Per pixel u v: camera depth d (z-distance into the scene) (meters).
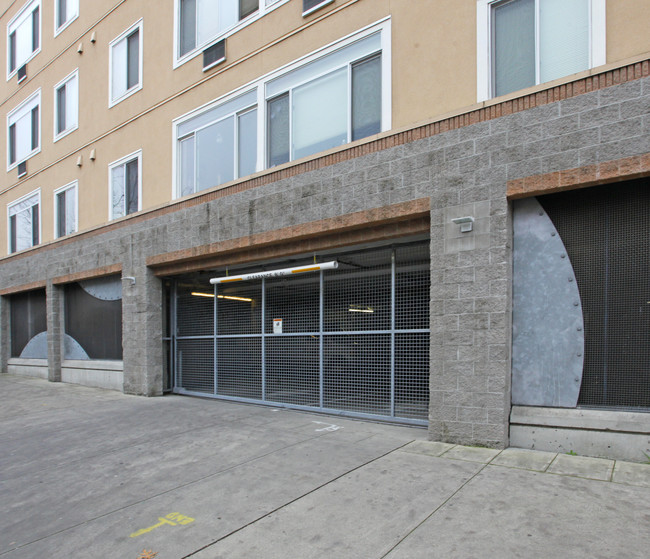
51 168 14.90
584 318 5.48
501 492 4.28
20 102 16.73
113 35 12.73
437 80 6.59
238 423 7.50
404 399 7.16
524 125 5.65
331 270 8.15
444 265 6.11
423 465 5.10
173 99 10.81
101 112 12.96
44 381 14.10
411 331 7.01
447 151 6.21
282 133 8.67
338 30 7.81
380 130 7.23
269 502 4.29
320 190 7.56
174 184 10.60
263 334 9.09
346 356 7.85
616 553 3.20
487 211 5.85
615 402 5.28
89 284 13.10
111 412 8.80
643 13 5.18
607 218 5.41
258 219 8.48
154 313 10.81
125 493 4.68
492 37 6.24
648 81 4.93
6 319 16.89
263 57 8.99
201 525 3.89
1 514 4.30
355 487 4.55
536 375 5.71
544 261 5.73
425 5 6.79
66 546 3.63
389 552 3.34
